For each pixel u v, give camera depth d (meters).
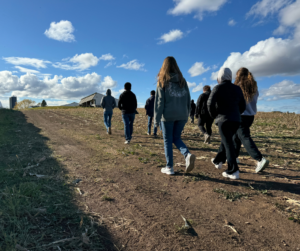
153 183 2.91
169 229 1.83
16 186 2.52
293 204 2.25
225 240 1.68
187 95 3.31
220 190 2.63
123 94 5.89
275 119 13.46
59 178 2.95
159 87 3.12
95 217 2.00
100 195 2.49
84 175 3.15
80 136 7.03
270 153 4.79
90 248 1.55
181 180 3.02
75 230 1.75
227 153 3.04
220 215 2.07
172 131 3.27
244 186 2.78
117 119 13.77
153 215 2.07
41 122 11.66
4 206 1.98
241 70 3.45
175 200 2.40
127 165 3.75
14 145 5.11
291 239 1.68
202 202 2.35
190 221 1.96
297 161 4.04
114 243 1.63
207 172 3.39
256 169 3.26
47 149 4.82
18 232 1.66
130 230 1.81
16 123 10.48
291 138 6.86
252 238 1.71
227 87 2.95
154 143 6.12
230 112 2.92
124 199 2.40
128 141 5.95
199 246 1.61
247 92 3.29
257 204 2.27
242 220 1.98
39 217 1.90
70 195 2.43
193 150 5.21
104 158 4.20
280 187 2.73
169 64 3.15
